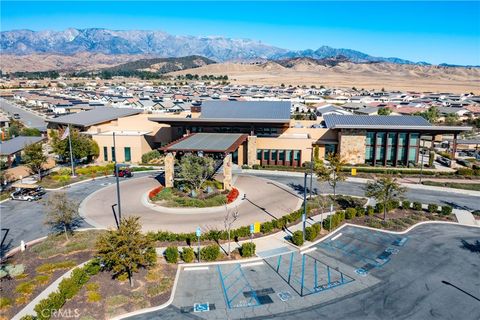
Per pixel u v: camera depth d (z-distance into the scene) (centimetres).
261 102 7200
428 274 2838
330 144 6675
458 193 5041
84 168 5912
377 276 2800
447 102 16425
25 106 15838
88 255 3044
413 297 2534
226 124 6469
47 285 2595
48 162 6100
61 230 3597
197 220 3878
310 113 12925
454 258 3097
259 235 3497
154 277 2705
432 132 6294
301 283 2698
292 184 5288
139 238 2566
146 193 4797
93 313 2292
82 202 4444
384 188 3953
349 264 2984
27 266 2872
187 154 4722
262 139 6372
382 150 6406
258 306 2422
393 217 4028
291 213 3847
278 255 3123
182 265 2914
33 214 4059
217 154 5366
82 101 15738
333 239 3459
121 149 6669
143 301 2423
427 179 5703
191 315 2320
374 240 3444
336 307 2419
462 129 6053
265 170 6106
